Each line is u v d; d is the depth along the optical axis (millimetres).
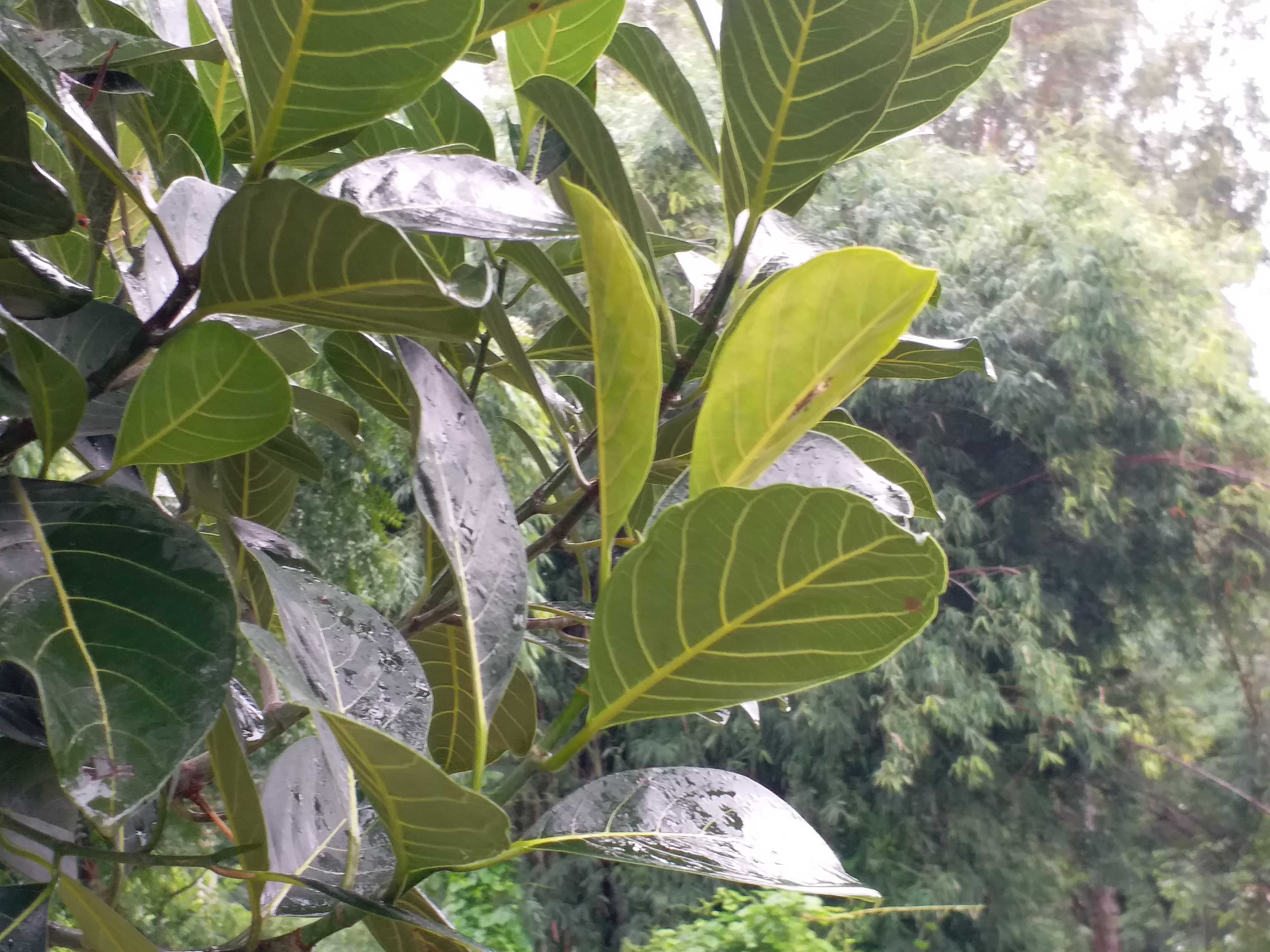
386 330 490
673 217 8656
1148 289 9109
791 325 450
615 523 492
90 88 583
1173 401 9258
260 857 548
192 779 681
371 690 550
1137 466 9367
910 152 9930
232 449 524
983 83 11273
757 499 411
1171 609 9406
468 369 946
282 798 713
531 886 8039
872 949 7988
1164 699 9641
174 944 3553
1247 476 9312
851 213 8969
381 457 4906
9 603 417
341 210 421
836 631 437
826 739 8273
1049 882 8461
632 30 749
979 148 12438
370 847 713
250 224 442
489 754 889
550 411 706
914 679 8242
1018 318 8883
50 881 501
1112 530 9188
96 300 636
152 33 734
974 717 8008
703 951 5297
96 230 667
